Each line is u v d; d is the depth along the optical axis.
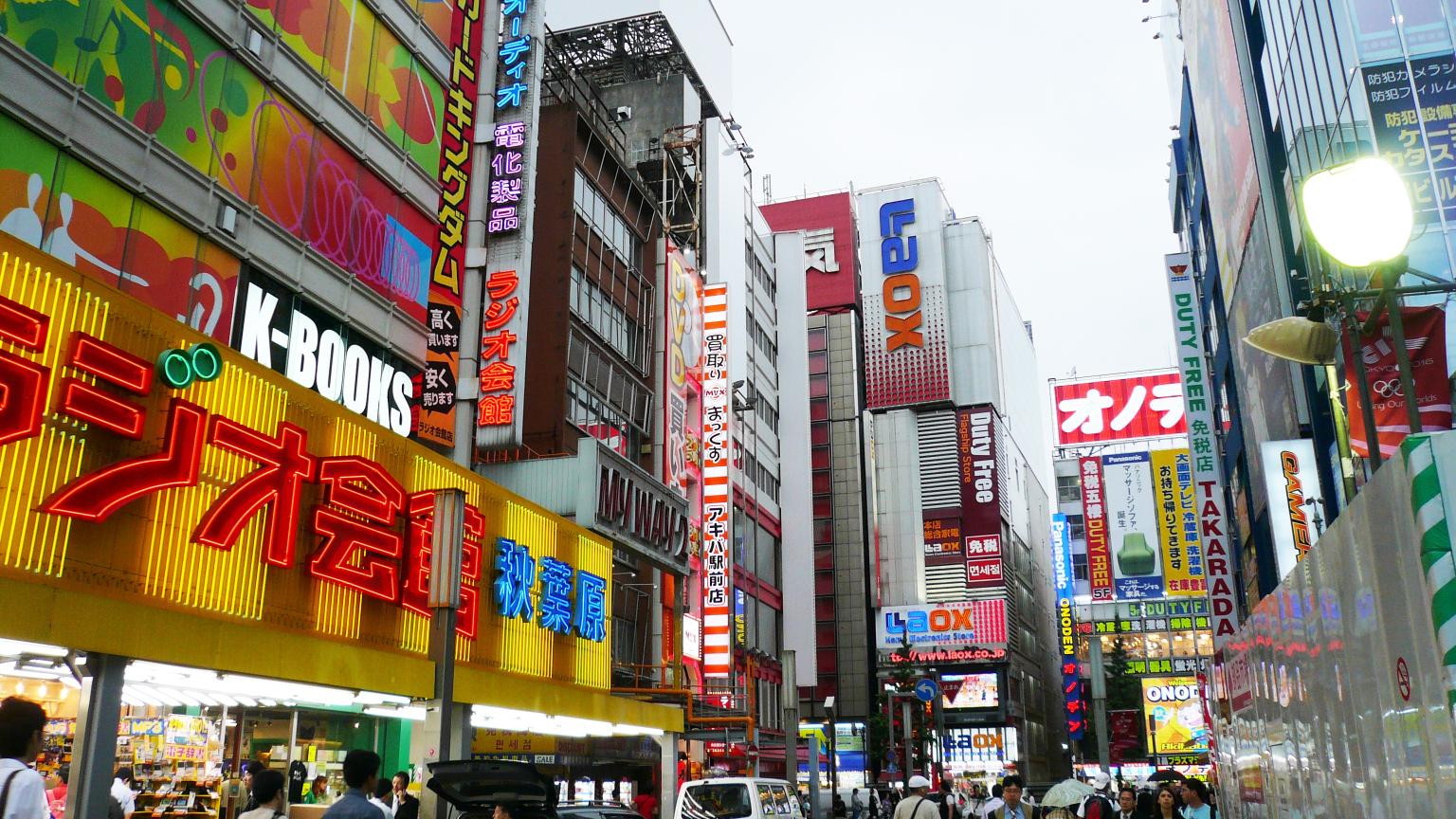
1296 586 6.66
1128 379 142.88
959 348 116.06
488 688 21.62
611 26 61.81
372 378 23.95
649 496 32.88
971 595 104.12
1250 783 9.41
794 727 35.19
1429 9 23.95
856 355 108.44
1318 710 6.09
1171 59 54.03
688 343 52.97
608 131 49.59
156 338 15.33
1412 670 4.18
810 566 85.38
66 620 12.79
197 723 20.31
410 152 26.14
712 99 67.81
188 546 15.49
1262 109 33.00
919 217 119.00
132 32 17.77
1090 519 112.06
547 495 29.27
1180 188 56.03
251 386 17.08
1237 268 38.44
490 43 30.64
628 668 40.25
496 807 11.52
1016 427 131.25
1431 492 3.86
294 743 22.53
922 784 16.67
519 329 28.22
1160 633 107.06
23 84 15.62
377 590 19.42
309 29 22.39
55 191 16.12
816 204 113.38
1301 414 30.00
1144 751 86.69
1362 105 23.70
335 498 18.41
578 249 43.41
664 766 29.97
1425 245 22.36
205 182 19.14
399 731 25.84
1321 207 6.23
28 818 5.14
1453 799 3.73
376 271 24.38
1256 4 33.56
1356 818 5.27
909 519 105.06
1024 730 108.06
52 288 13.74
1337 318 8.38
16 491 13.00
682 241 57.94
